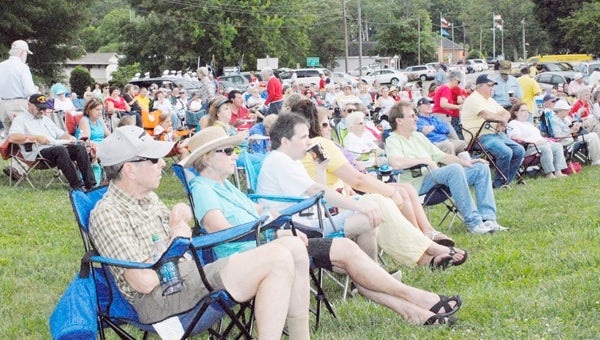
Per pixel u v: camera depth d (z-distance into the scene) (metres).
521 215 8.27
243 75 35.12
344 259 4.50
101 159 3.88
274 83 15.48
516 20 106.69
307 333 3.93
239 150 8.84
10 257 6.67
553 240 6.69
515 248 6.41
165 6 55.25
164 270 3.61
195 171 4.82
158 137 12.08
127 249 3.70
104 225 3.73
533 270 5.68
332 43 85.69
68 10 41.03
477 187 7.61
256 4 56.06
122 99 15.04
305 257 3.89
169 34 54.88
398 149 7.51
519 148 10.52
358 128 7.68
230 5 55.00
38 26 40.97
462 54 111.62
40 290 5.80
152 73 56.84
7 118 10.70
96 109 10.99
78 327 3.42
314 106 6.16
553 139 12.23
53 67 42.66
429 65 62.47
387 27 88.25
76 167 10.73
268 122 8.68
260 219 3.91
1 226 7.97
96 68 68.69
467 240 6.95
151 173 3.89
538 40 105.19
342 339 4.37
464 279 5.55
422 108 10.65
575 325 4.38
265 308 3.60
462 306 4.82
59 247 7.14
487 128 10.58
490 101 10.60
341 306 4.96
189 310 3.61
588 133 12.88
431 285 5.40
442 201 7.54
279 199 5.14
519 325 4.45
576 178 11.10
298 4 61.38
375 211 5.15
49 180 11.58
